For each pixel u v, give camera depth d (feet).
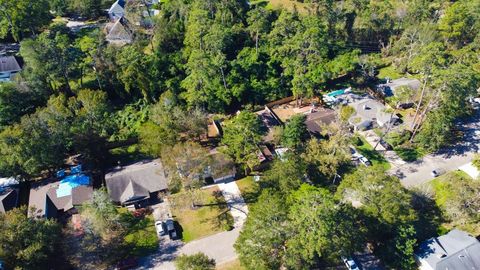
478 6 391.24
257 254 189.37
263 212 197.36
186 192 249.14
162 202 255.09
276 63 357.00
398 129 301.63
